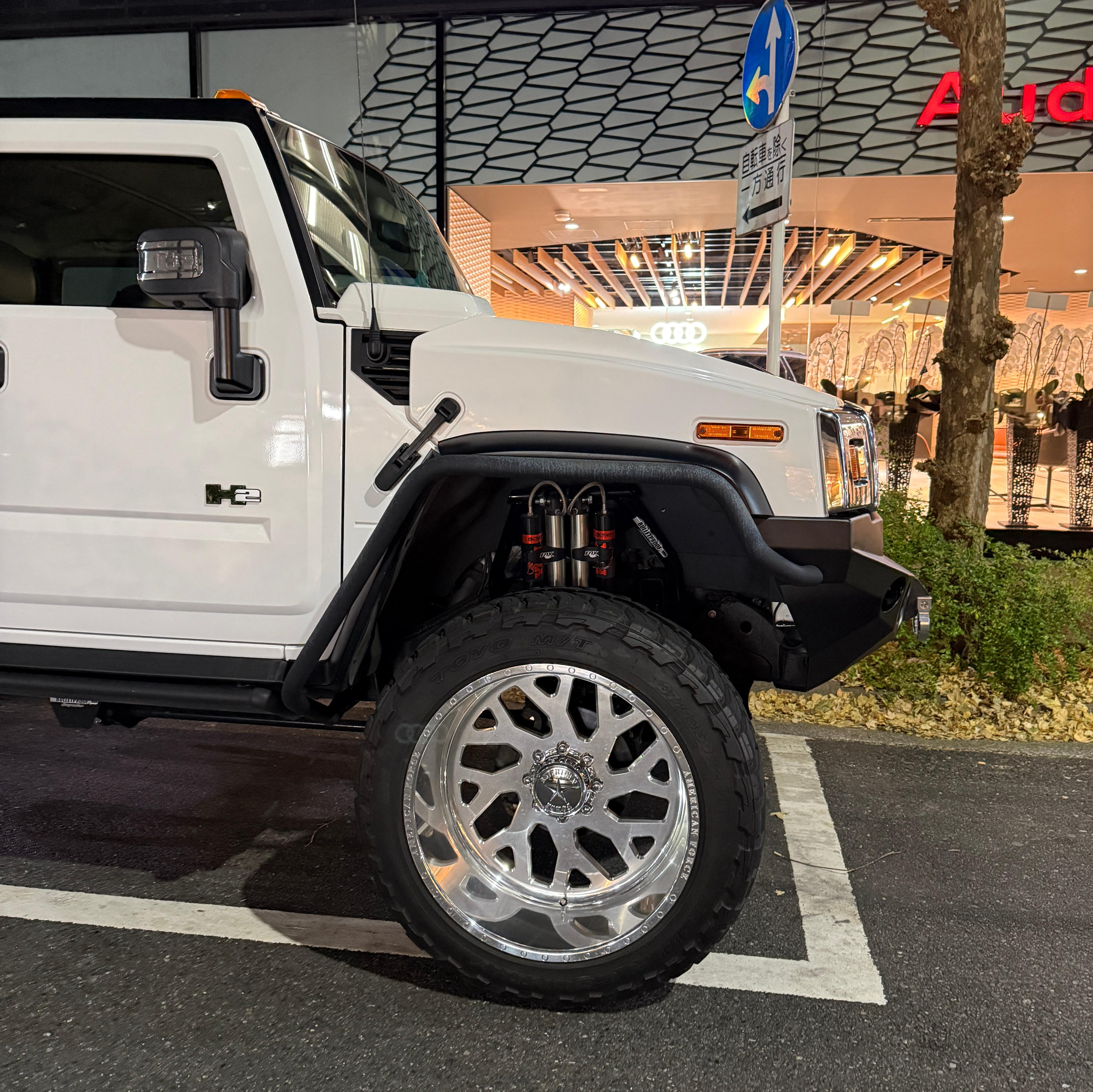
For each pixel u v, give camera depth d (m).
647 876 1.87
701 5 8.14
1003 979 2.04
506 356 1.84
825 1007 1.93
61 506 1.99
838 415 1.91
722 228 11.85
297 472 1.90
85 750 3.37
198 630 2.00
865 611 1.90
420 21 8.38
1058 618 4.11
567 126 8.52
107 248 2.31
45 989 1.93
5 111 2.01
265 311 1.88
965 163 4.33
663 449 1.81
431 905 1.86
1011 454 8.01
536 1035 1.83
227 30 8.28
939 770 3.32
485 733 1.92
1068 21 7.65
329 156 2.26
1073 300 8.05
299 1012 1.88
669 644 1.78
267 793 3.02
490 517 1.97
